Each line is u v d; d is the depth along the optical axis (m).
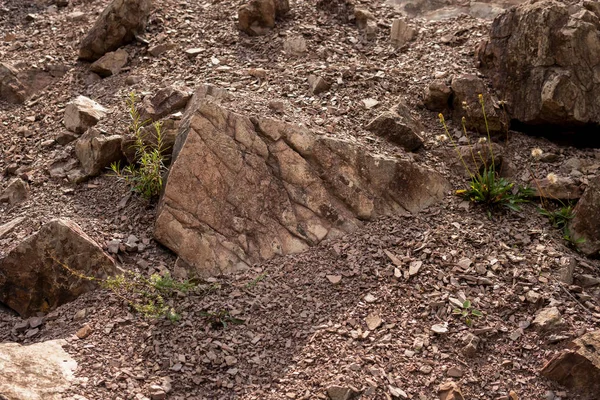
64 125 5.89
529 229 4.95
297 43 6.37
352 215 4.99
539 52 5.59
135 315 4.36
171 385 3.91
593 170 5.33
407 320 4.28
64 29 7.15
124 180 5.32
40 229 4.61
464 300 4.36
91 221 4.98
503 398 3.84
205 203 4.82
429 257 4.68
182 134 5.07
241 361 4.07
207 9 7.08
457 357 4.06
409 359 4.04
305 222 4.89
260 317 4.34
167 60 6.39
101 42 6.57
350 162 5.07
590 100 5.50
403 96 5.90
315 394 3.82
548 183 5.23
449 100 5.79
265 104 5.36
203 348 4.14
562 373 3.92
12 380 3.73
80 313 4.39
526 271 4.57
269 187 4.93
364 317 4.31
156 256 4.79
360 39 6.61
